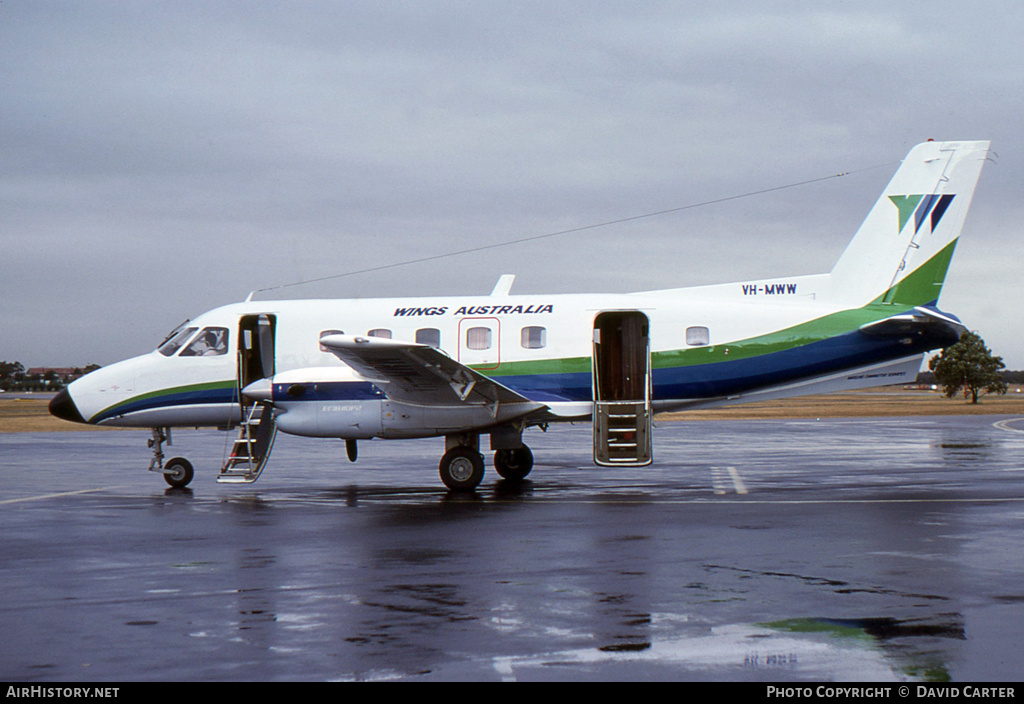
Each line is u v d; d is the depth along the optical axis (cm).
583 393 1744
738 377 1731
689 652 653
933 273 1745
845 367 1734
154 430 1869
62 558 1016
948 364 9594
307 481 1861
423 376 1559
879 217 1767
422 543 1092
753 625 718
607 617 745
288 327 1831
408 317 1802
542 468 2092
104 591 853
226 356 1850
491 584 867
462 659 643
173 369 1845
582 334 1750
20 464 2336
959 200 1742
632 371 1806
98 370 1875
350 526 1233
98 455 2653
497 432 1708
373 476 1958
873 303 1756
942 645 664
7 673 622
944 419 4903
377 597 820
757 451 2578
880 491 1579
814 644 669
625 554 1008
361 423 1656
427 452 2662
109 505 1485
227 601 811
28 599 824
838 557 980
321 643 683
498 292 1891
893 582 859
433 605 790
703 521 1242
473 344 1767
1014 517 1259
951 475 1852
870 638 682
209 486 1791
